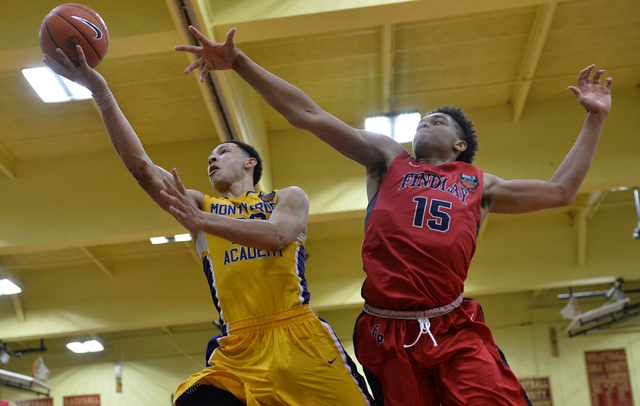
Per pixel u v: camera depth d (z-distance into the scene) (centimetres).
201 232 296
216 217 250
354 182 1147
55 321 1611
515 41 1003
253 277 279
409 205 279
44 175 1180
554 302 1905
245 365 268
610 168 1078
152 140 1153
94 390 1947
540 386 1834
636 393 1789
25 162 1193
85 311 1616
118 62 962
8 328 1612
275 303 276
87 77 278
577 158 302
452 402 253
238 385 264
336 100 1130
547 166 1094
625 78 1105
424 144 306
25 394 1958
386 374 262
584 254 1511
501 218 1545
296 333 271
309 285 1570
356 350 277
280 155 1177
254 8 741
